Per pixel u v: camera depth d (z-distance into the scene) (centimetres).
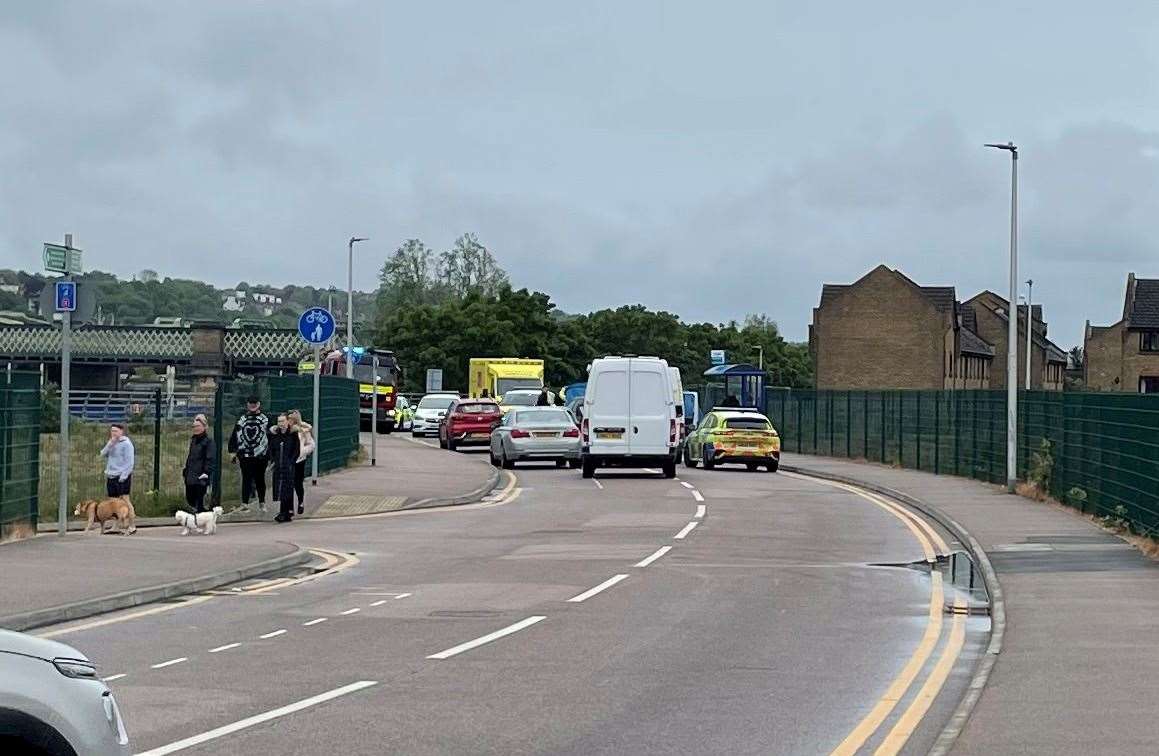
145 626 1434
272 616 1503
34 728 606
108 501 2273
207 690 1096
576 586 1741
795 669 1194
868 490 3459
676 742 926
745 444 4309
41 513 2575
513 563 1991
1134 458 2202
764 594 1669
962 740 892
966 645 1320
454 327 10656
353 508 2880
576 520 2659
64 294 2144
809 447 5397
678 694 1087
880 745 918
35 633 1380
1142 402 2147
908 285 9275
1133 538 2170
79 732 622
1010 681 1090
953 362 9569
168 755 883
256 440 2670
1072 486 2739
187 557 1936
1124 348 8425
